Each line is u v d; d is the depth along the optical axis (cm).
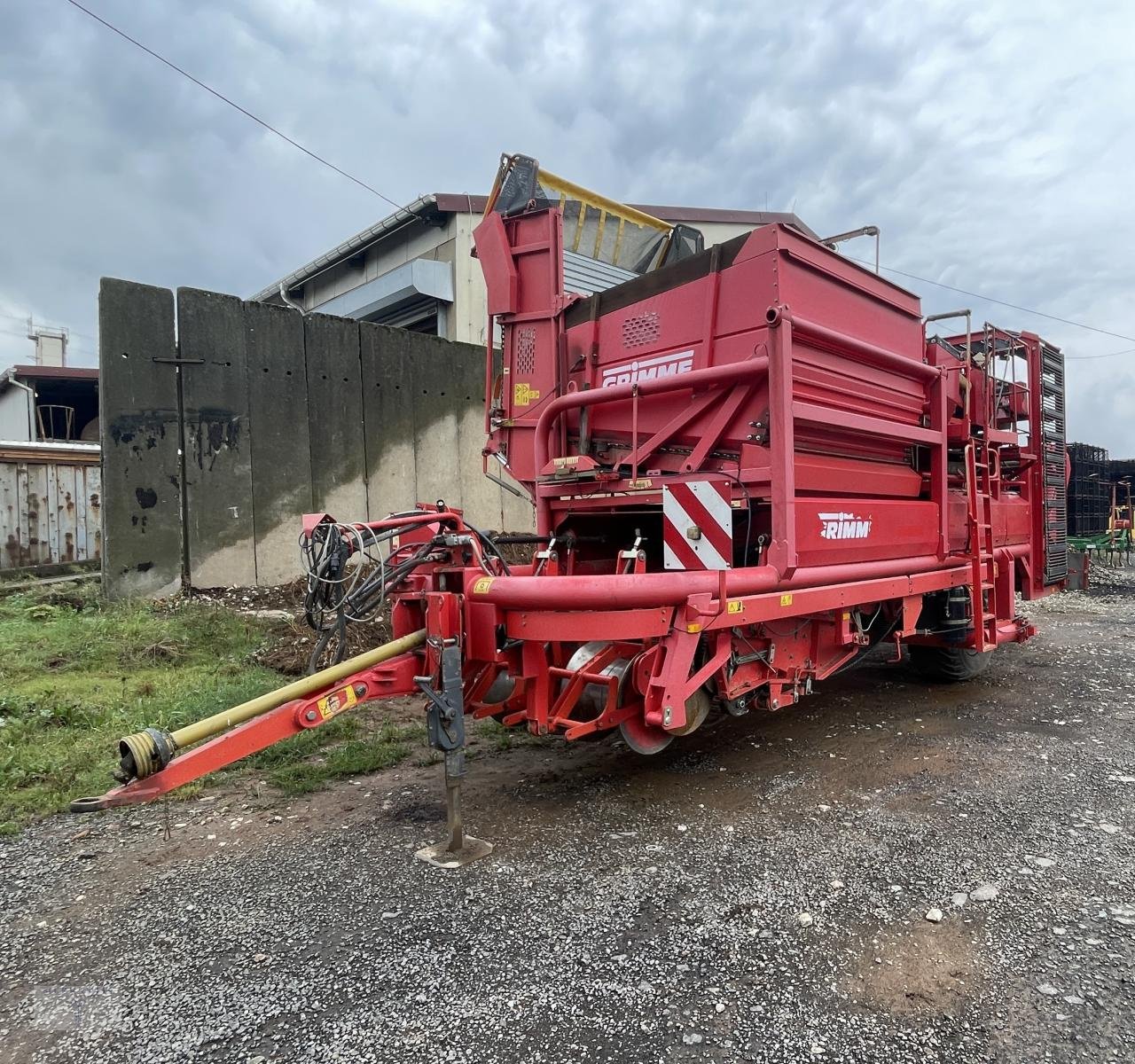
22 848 336
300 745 454
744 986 232
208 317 812
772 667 413
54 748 428
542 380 539
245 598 808
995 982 233
